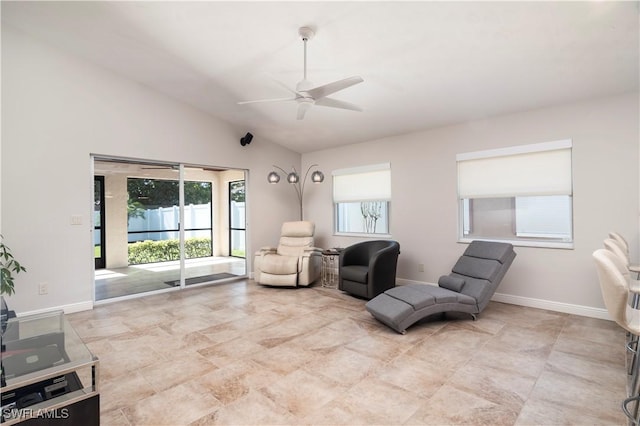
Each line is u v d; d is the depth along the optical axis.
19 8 3.25
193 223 5.47
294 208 6.76
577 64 3.07
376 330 3.37
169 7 3.04
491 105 4.04
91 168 4.22
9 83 3.63
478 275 3.72
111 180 4.66
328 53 3.38
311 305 4.27
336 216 6.40
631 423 1.77
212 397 2.18
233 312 3.98
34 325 2.39
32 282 3.77
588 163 3.66
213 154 5.44
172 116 4.95
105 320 3.72
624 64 3.02
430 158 4.96
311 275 5.30
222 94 4.75
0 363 1.82
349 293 4.88
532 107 3.97
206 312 3.99
